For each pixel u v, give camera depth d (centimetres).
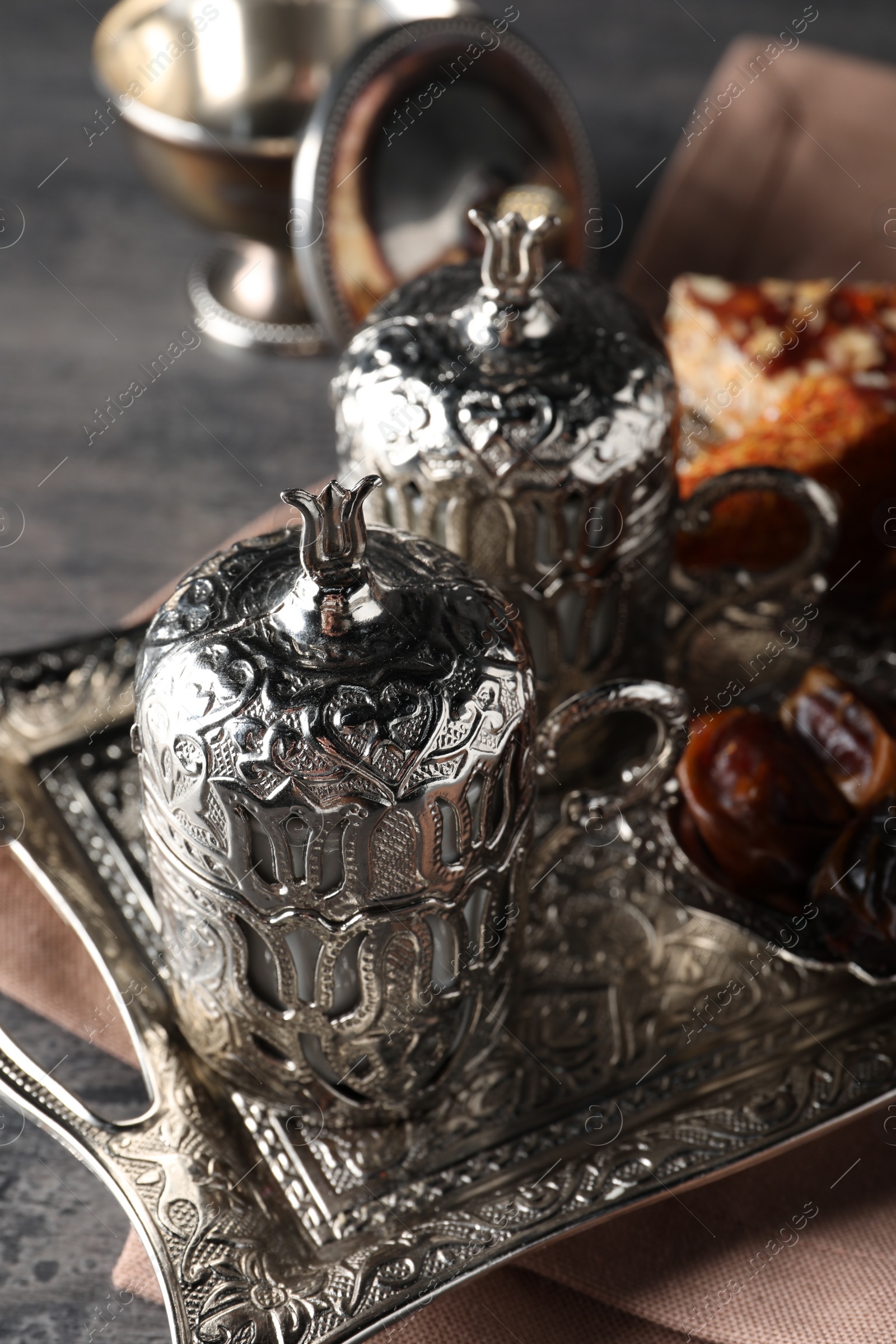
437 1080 38
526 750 36
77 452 60
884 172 64
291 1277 36
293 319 68
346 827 34
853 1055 39
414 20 57
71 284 71
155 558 54
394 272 58
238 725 34
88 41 92
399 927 35
